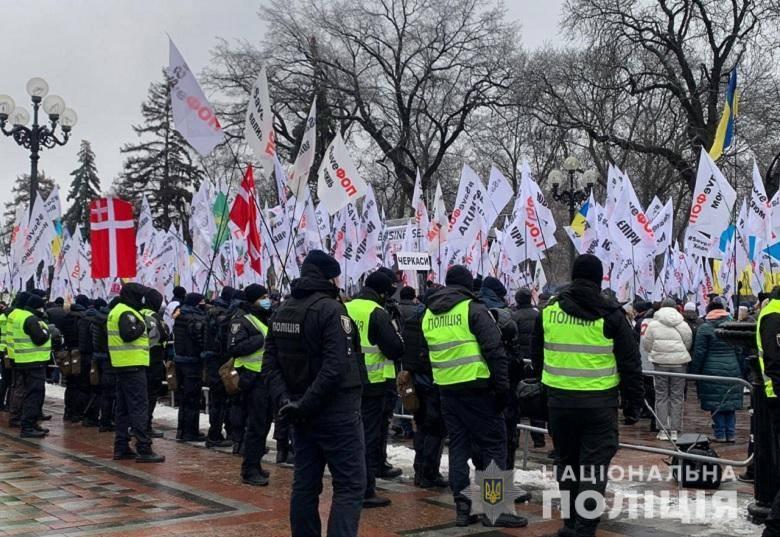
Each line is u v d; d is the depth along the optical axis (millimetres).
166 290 17672
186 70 10438
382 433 8617
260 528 6434
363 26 37125
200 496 7656
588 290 5922
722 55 28500
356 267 15859
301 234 14836
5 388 14922
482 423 6664
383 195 44125
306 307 5191
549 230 15141
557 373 5961
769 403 6270
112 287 18219
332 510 5125
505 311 8148
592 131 29281
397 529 6562
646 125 31531
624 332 5805
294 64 36719
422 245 16391
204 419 13383
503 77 35750
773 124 29312
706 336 10672
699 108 29078
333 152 12539
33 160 21156
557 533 6285
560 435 6051
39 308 11812
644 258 15703
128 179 54438
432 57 37062
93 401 12922
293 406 5043
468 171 15016
